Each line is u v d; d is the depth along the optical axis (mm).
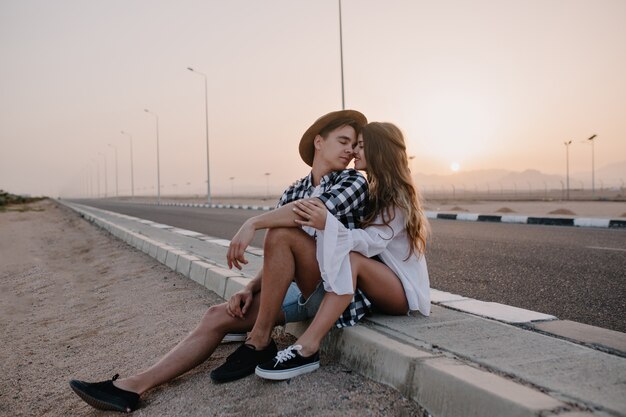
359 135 2557
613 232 8805
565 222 11000
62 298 5512
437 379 1784
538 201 32656
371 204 2492
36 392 2855
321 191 2561
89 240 11656
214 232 11016
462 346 2109
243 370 2289
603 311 3342
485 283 4461
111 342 3488
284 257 2279
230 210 26891
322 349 2523
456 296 3389
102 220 15031
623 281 4297
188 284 4922
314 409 1908
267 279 2295
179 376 2510
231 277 4047
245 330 2541
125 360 3055
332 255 2189
